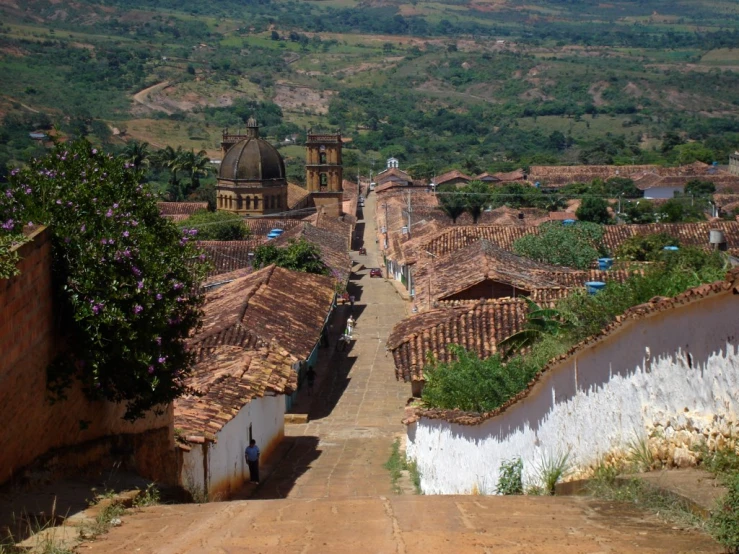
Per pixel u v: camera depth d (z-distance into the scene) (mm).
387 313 59344
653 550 8562
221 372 24375
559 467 13586
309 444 30391
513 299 30062
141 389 14672
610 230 56281
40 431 12906
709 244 50406
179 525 10781
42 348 13039
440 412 20828
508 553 8617
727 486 9609
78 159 15516
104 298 13734
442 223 79500
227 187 88375
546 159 147250
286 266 52156
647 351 11414
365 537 9469
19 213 13719
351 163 159000
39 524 10680
